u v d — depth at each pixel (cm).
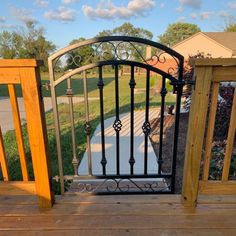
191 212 157
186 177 156
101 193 178
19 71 133
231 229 142
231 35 2025
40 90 142
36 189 160
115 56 151
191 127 145
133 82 156
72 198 173
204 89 136
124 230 142
